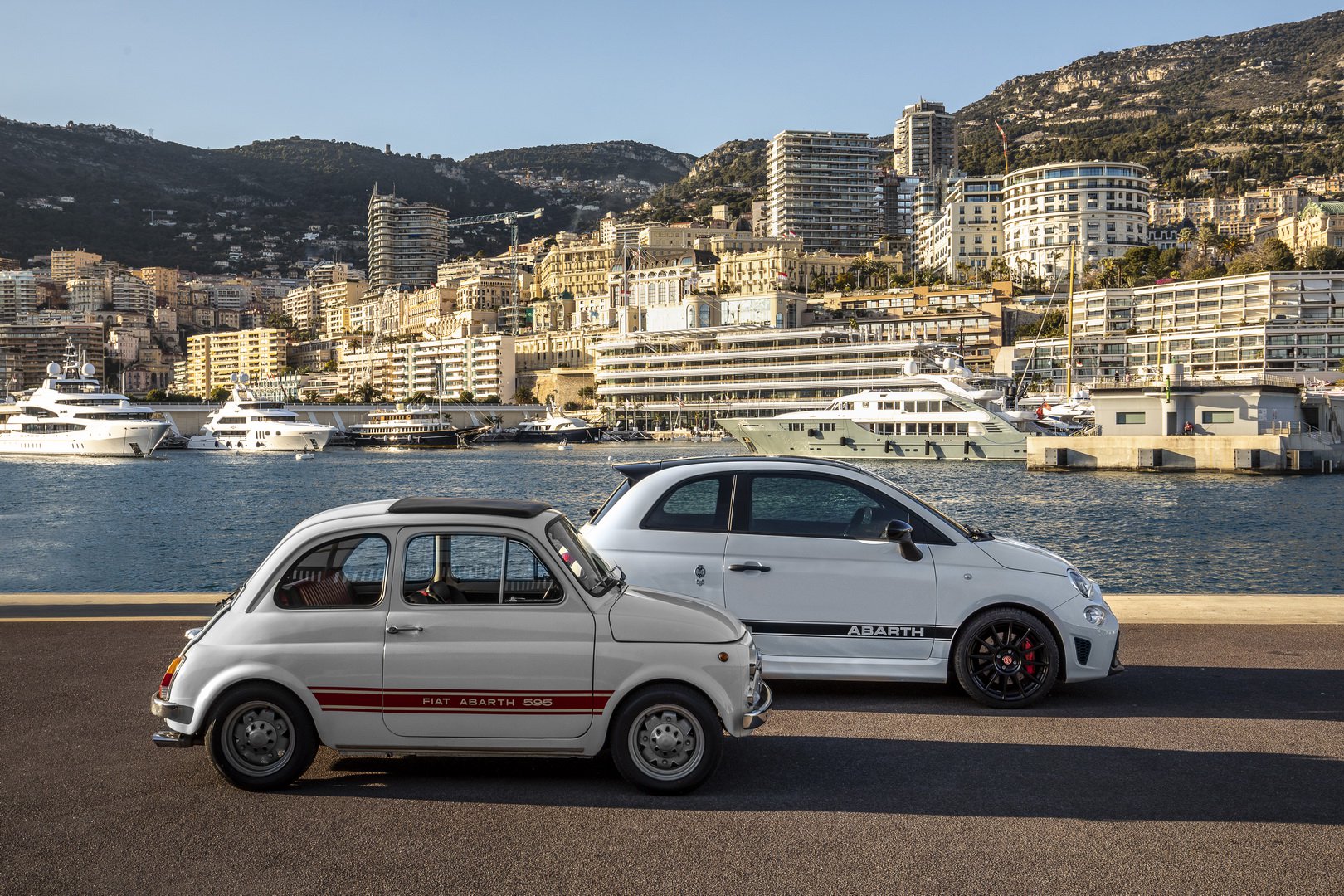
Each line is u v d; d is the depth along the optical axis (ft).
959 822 19.45
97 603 42.34
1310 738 24.62
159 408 564.71
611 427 628.69
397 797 20.92
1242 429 248.52
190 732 21.06
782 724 26.43
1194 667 31.86
